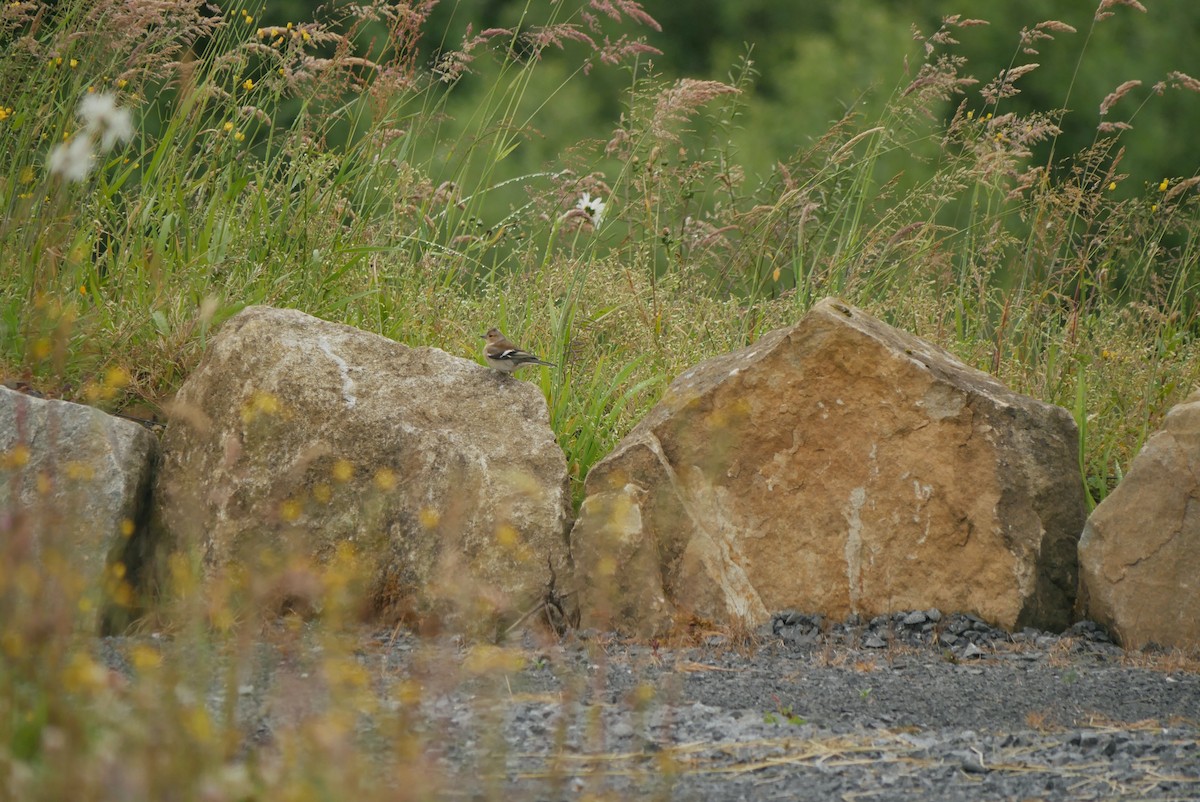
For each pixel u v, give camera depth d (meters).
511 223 21.14
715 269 21.03
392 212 19.17
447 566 13.43
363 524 13.73
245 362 14.34
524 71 20.45
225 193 17.89
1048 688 11.82
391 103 19.56
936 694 11.58
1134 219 20.09
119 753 7.07
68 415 13.38
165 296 16.42
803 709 10.98
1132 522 13.73
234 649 11.27
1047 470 14.20
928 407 14.13
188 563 12.55
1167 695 11.66
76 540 12.79
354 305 17.98
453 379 14.75
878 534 14.17
